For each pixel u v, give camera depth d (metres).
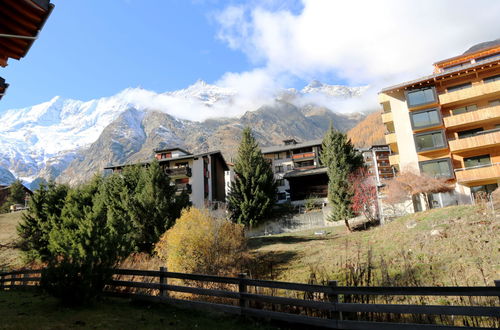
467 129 31.69
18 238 37.06
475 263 13.91
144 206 25.33
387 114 34.91
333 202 34.19
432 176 29.44
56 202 30.36
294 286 7.69
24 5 5.11
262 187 40.00
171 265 18.16
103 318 8.09
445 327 5.94
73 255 9.56
